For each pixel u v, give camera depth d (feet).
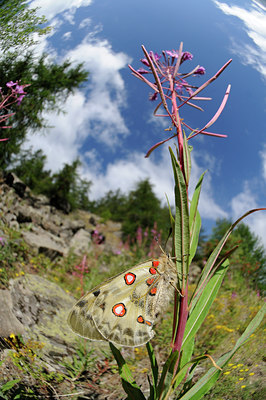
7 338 0.58
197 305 0.33
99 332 0.35
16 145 1.81
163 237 1.94
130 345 0.36
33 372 0.53
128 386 0.35
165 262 0.35
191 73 0.31
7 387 0.43
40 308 0.80
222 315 0.89
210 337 0.78
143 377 0.64
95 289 0.36
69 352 0.67
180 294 0.31
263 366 0.53
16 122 1.68
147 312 0.35
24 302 0.78
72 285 1.14
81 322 0.35
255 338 0.63
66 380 0.56
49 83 1.71
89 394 0.54
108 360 0.68
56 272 1.22
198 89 0.29
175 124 0.29
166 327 0.83
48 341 0.68
